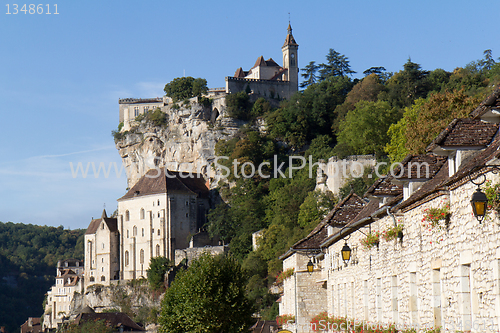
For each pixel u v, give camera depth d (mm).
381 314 31938
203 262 52594
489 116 22359
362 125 139500
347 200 49469
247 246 147375
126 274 168375
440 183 22312
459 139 22984
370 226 33938
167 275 155375
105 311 162375
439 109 65125
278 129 184000
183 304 50812
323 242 47281
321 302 53594
